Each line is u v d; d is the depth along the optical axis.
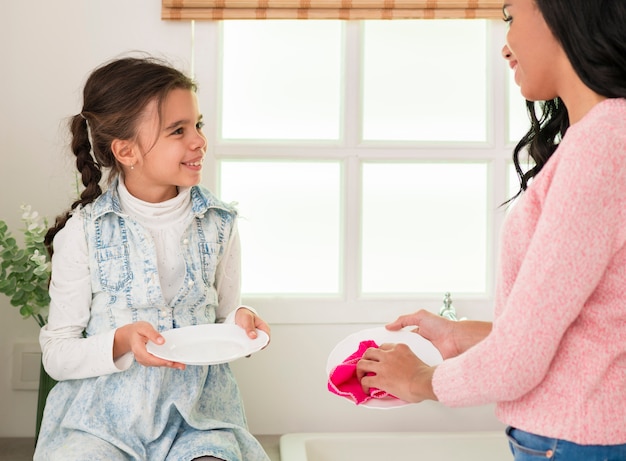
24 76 2.04
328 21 2.17
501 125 2.16
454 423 2.15
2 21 2.03
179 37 2.06
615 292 1.00
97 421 1.57
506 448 2.06
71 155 2.04
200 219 1.74
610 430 0.99
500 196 2.17
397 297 2.15
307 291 2.20
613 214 0.97
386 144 2.15
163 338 1.51
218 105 2.13
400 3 2.03
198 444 1.51
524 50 1.10
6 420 2.07
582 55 1.04
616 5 1.03
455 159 2.16
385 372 1.20
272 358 2.11
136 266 1.65
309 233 2.19
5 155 2.04
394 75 2.19
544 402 1.03
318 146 2.13
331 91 2.19
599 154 0.97
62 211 2.05
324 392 2.12
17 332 2.06
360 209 2.14
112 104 1.65
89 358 1.55
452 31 2.20
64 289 1.65
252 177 2.17
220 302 1.83
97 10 2.04
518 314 0.99
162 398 1.60
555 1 1.05
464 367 1.05
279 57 2.18
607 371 1.01
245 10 2.02
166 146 1.64
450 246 2.22
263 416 2.12
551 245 0.97
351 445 2.02
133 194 1.71
